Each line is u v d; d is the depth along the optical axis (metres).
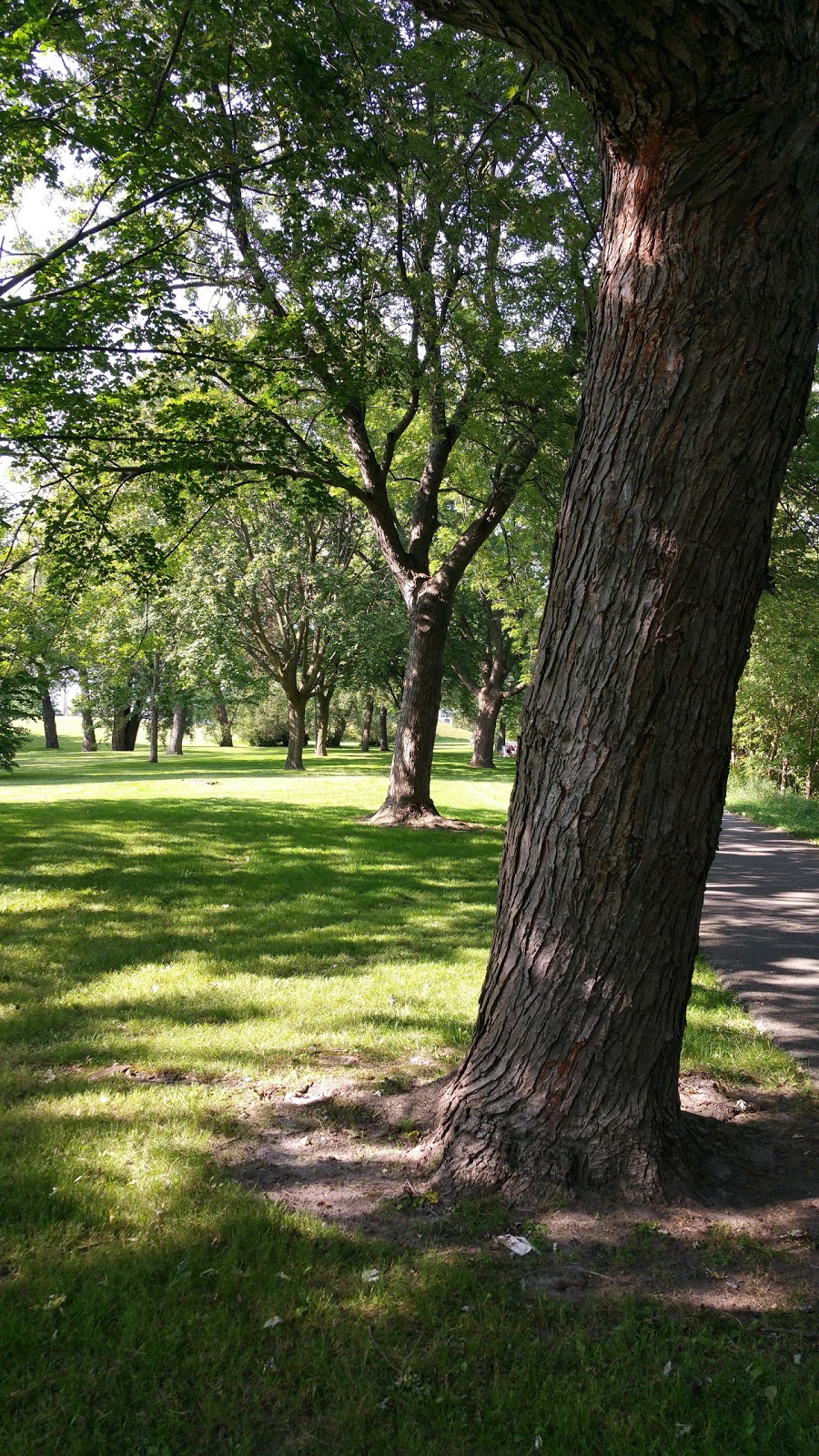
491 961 3.64
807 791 21.81
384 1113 4.16
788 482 10.98
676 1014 3.43
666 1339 2.66
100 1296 2.84
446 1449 2.31
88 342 9.34
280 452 11.59
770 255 2.75
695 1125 3.89
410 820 15.12
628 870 3.22
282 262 10.88
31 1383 2.50
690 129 2.59
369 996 6.08
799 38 2.42
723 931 8.29
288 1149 3.85
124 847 11.67
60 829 13.03
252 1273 2.96
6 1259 3.05
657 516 2.96
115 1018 5.56
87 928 7.74
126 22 9.19
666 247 2.81
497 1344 2.63
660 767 3.13
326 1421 2.39
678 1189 3.37
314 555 30.14
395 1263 3.02
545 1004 3.41
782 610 13.83
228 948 7.25
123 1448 2.31
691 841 3.22
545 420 11.82
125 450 11.30
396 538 15.35
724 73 2.42
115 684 33.28
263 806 17.14
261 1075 4.70
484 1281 2.93
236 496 13.53
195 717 56.00
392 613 29.78
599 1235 3.15
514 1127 3.45
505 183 11.14
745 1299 2.84
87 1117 4.14
